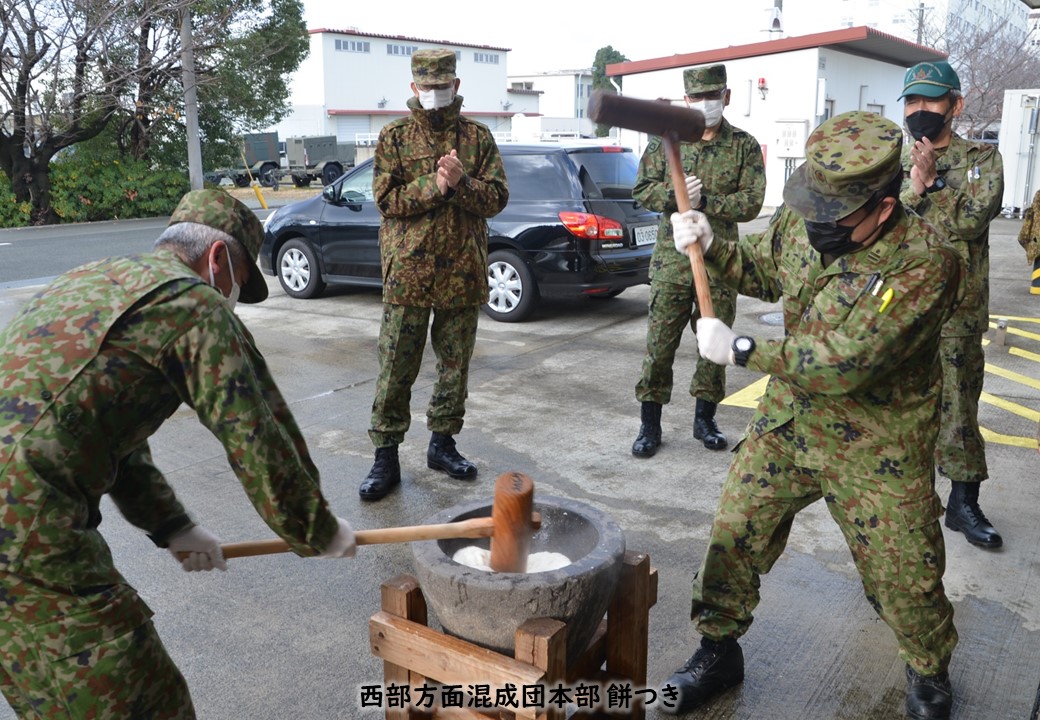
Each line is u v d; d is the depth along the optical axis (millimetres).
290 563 3439
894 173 1942
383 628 2064
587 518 2223
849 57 18781
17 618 1561
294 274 8984
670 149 2209
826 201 1968
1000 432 4738
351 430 4996
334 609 3100
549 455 4539
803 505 2408
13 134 18125
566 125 49156
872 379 2006
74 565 1562
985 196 3148
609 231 7445
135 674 1629
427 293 3867
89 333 1547
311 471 1801
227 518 3852
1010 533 3547
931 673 2387
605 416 5176
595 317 7969
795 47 17531
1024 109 14930
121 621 1615
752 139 4238
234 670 2740
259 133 29250
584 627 2000
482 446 4684
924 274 1973
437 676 1987
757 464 2361
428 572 1951
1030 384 5684
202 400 1605
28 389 1522
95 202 19703
